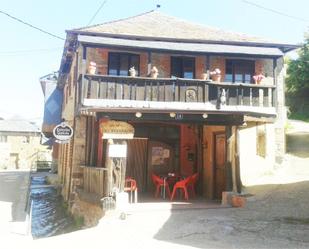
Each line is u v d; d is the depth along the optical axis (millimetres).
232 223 9727
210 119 13094
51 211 17078
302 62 29078
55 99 26594
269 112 16031
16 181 28969
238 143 13305
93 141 14953
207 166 15625
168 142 16203
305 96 29969
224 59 17516
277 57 16719
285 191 13211
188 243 7957
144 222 10133
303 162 17953
